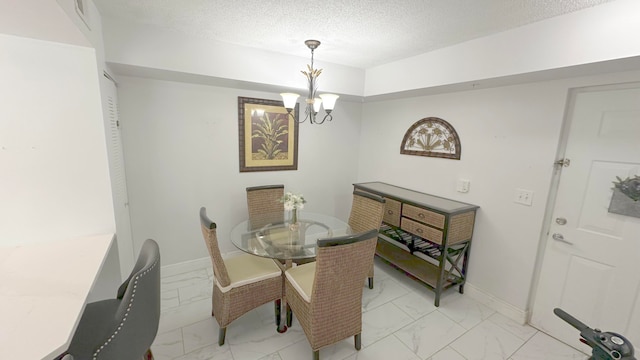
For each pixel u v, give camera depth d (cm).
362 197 273
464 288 262
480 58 204
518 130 216
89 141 164
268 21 185
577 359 186
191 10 172
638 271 170
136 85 240
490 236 240
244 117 290
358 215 275
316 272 150
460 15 166
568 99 191
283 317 204
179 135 264
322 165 355
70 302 108
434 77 238
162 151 259
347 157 374
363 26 187
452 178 268
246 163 300
